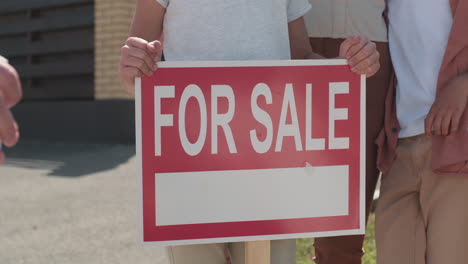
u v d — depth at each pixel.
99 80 8.80
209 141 1.54
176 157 1.53
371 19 2.16
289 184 1.58
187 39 1.68
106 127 8.59
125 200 5.00
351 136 1.61
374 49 1.62
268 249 1.63
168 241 1.53
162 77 1.52
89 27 9.07
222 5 1.67
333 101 1.60
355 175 1.62
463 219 1.87
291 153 1.58
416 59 1.96
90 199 5.05
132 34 1.74
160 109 1.52
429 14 1.92
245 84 1.55
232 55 1.68
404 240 1.99
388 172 2.08
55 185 5.63
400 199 2.03
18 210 4.73
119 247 3.81
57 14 9.41
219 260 1.82
